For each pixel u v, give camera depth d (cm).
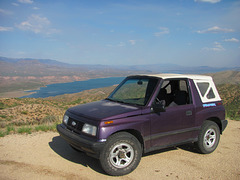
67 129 428
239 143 596
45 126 724
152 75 488
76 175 369
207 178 377
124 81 545
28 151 487
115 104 450
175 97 491
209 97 518
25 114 2072
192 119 472
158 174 386
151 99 424
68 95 18712
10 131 697
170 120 439
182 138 462
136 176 375
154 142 422
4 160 427
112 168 366
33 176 358
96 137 358
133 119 391
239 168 425
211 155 496
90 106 452
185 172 399
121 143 373
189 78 494
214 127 510
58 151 492
